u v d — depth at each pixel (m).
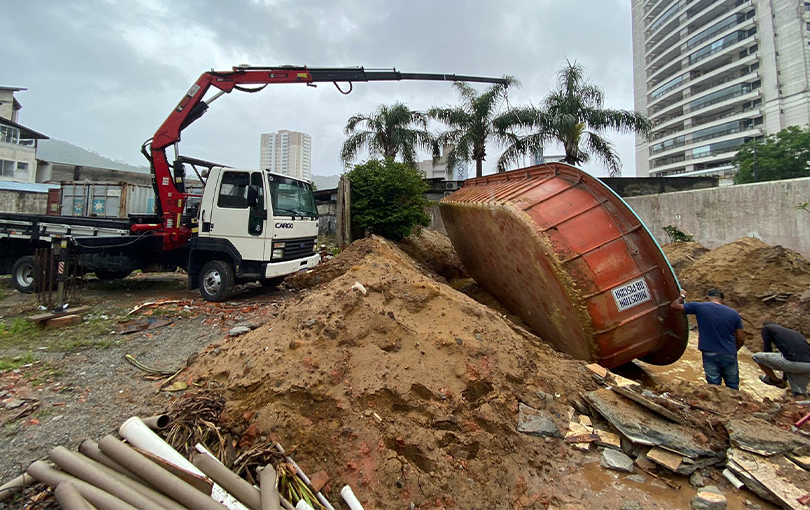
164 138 9.44
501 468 3.48
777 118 49.06
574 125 17.20
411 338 4.59
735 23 53.06
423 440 3.48
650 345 5.98
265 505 2.60
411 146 20.75
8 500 2.72
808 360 5.27
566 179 6.92
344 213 14.44
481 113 19.23
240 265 8.46
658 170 65.50
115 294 9.45
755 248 9.86
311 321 4.57
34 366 5.04
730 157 53.50
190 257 8.86
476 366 4.44
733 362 5.50
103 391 4.43
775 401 4.96
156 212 9.86
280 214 8.70
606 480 3.55
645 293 5.77
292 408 3.58
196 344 6.03
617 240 5.86
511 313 9.69
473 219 8.62
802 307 7.93
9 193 22.02
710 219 12.84
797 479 3.28
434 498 3.10
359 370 4.00
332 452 3.28
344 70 10.89
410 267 10.62
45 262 8.05
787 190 10.65
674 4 61.41
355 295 4.99
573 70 17.89
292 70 10.48
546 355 5.54
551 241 5.93
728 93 53.94
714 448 3.78
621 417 4.07
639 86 72.56
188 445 3.21
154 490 2.55
